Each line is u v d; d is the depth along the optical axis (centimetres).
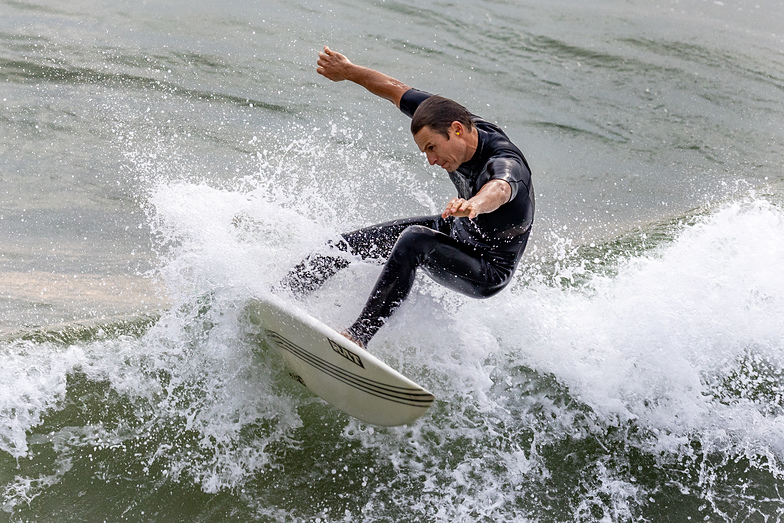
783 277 363
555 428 296
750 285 358
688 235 399
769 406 312
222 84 546
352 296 303
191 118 505
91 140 468
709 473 283
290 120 522
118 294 357
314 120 526
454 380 307
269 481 263
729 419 304
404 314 311
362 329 269
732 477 282
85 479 257
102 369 301
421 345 311
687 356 327
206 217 312
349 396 269
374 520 252
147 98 517
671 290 352
